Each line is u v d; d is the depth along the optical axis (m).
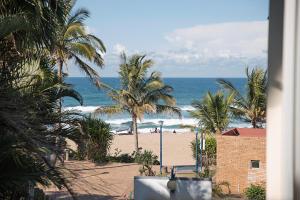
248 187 18.02
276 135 1.32
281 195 1.31
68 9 9.62
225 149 19.45
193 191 9.98
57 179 6.05
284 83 1.31
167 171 20.98
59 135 7.25
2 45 7.15
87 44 24.61
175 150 27.36
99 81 26.33
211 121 30.50
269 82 1.33
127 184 16.42
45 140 5.85
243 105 33.72
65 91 8.34
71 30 23.30
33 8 8.12
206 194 9.95
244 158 19.11
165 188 10.14
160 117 71.62
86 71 25.22
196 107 31.30
